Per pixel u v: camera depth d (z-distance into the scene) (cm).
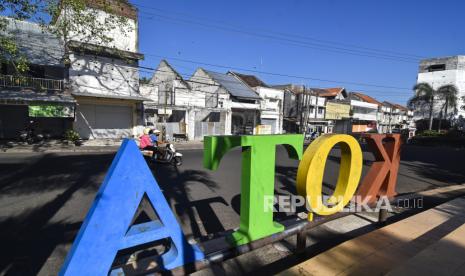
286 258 383
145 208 554
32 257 362
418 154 1973
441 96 4009
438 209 509
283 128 3650
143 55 2059
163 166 1069
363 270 290
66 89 1825
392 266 299
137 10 2062
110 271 265
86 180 783
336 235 460
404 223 430
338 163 1330
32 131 1639
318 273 281
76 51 1822
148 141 1099
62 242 406
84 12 1642
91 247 226
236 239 319
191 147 1955
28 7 1070
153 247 393
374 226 496
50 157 1197
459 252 323
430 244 355
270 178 345
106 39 1612
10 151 1357
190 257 290
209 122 2605
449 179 1009
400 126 5750
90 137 1945
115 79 2008
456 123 4200
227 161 1273
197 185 775
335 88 4834
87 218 229
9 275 321
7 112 1736
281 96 3438
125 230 246
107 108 1995
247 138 317
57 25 1546
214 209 571
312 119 3759
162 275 273
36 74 1783
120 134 2061
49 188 691
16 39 1582
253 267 359
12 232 436
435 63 5059
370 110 4856
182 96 2473
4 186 700
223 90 2848
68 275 215
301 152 379
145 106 2197
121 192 242
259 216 338
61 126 1883
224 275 339
